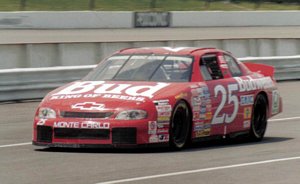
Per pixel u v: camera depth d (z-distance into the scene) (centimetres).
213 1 10156
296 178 1538
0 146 2014
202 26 9106
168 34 7825
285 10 10400
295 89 3994
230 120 2075
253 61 4278
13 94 3244
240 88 2117
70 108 1811
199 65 2008
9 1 8644
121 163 1678
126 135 1775
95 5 9069
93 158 1748
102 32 7731
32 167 1630
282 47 5512
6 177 1502
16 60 4344
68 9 8750
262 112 2238
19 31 7438
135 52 2073
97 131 1777
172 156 1802
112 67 2027
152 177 1508
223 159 1784
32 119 2708
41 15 7838
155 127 1806
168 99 1839
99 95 1841
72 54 4569
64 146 1808
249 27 9338
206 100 1973
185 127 1909
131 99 1808
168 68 1980
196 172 1584
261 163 1734
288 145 2097
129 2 9375
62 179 1477
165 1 9719
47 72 3378
